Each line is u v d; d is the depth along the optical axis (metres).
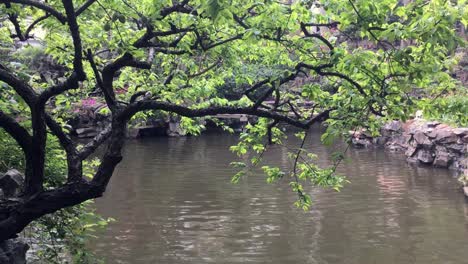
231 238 9.88
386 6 3.39
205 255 8.88
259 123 5.22
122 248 9.23
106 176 3.97
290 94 4.75
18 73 4.18
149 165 18.80
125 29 4.82
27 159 3.89
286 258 8.74
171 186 14.93
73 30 3.57
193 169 17.88
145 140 26.95
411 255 8.85
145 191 14.23
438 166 18.25
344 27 3.83
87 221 6.61
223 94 21.14
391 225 10.77
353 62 3.61
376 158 20.53
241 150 5.29
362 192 14.07
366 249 9.23
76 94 6.52
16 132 3.79
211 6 2.78
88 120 25.31
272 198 13.30
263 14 3.92
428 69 3.48
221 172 17.22
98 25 4.93
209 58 6.34
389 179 16.03
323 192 14.02
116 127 4.02
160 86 5.65
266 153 21.39
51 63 17.88
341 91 4.41
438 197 13.46
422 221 11.08
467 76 23.22
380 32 3.49
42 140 3.87
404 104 3.99
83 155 4.27
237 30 4.63
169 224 10.88
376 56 3.88
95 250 9.10
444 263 8.48
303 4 3.89
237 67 6.04
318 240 9.74
